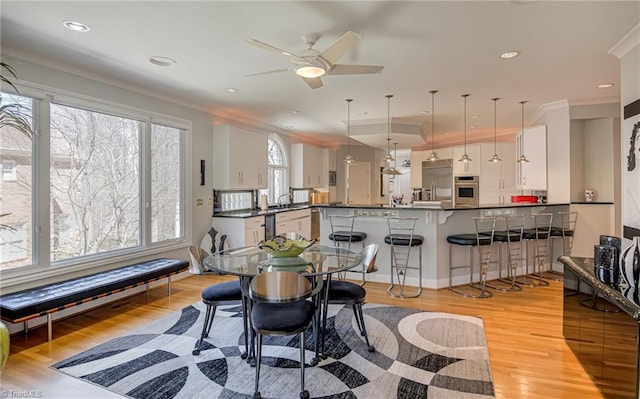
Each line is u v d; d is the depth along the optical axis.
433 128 7.04
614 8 2.39
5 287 3.04
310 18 2.53
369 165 9.72
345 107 5.30
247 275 2.50
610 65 3.50
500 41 2.92
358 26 2.64
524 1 2.29
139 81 4.03
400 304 3.87
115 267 4.02
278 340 2.93
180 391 2.21
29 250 3.27
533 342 2.88
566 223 5.07
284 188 7.66
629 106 2.94
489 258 4.87
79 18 2.53
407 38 2.85
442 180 8.04
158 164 4.68
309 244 3.11
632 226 2.91
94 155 3.87
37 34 2.79
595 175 5.07
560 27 2.67
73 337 3.03
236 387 2.26
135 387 2.26
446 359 2.60
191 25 2.64
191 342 2.91
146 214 4.45
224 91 4.45
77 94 3.60
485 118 6.11
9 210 3.13
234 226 5.42
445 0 2.28
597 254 2.56
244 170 5.86
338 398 2.13
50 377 2.38
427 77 3.87
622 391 1.92
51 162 3.44
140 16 2.50
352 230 4.92
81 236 3.73
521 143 5.97
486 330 3.13
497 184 7.31
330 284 2.82
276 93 4.55
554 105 5.11
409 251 4.42
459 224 4.66
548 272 5.30
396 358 2.62
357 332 3.10
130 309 3.74
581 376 2.36
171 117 4.79
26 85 3.18
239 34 2.79
